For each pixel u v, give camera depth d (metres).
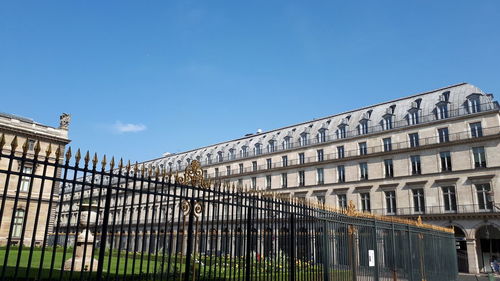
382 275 14.80
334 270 12.16
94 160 6.47
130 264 16.97
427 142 54.72
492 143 48.84
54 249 5.84
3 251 25.50
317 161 65.44
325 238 11.94
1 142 5.40
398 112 60.50
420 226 19.88
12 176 39.00
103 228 6.45
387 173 57.66
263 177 72.94
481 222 47.16
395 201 55.81
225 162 81.44
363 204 58.94
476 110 51.91
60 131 50.50
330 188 62.91
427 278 19.36
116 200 6.64
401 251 16.86
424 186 53.41
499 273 45.62
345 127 65.88
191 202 8.00
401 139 57.50
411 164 55.59
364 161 60.25
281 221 10.53
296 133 73.81
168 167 93.12
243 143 82.75
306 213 11.33
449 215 49.56
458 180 50.56
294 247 10.60
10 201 38.50
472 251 47.25
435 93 58.50
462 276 43.62
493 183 47.69
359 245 13.69
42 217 38.56
